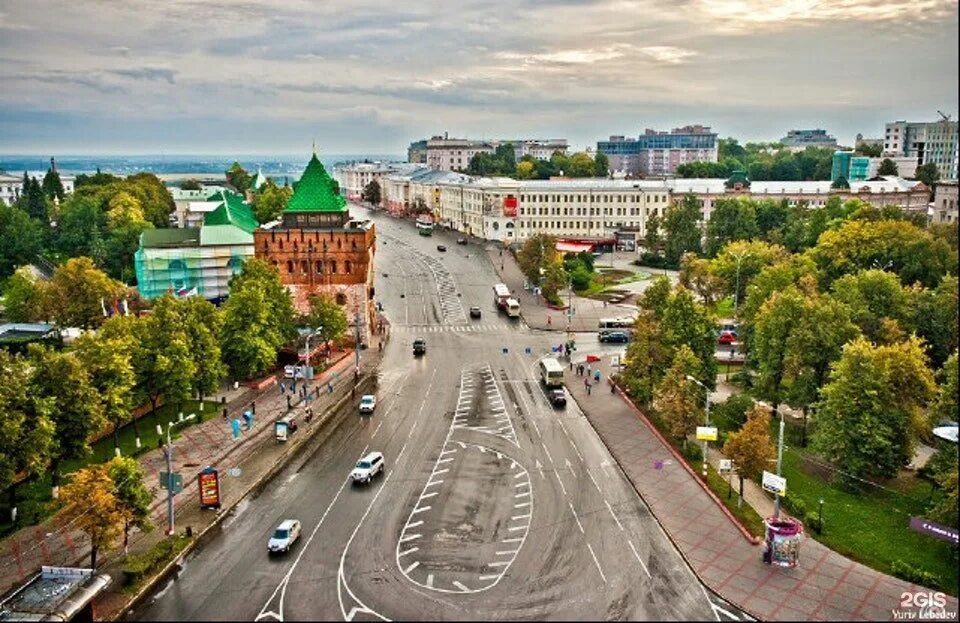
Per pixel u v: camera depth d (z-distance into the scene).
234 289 115.38
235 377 107.00
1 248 174.25
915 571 55.81
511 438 85.06
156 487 72.19
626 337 128.88
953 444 64.06
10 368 66.38
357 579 55.69
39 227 196.50
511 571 56.72
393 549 60.12
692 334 91.69
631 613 51.47
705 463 74.19
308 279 128.88
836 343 83.38
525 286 172.75
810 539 62.06
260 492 71.56
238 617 51.00
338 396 100.69
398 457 79.81
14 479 64.31
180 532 62.56
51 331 124.69
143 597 53.53
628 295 162.88
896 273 127.06
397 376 110.75
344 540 61.69
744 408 85.81
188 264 149.25
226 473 75.38
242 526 64.50
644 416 90.94
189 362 88.12
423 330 139.12
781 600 53.12
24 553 59.94
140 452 81.00
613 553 59.47
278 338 107.31
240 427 87.69
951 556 59.09
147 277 147.88
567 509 67.19
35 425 65.25
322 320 115.81
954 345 93.75
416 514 66.31
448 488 71.75
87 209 198.75
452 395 101.31
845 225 141.62
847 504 68.44
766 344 90.94
